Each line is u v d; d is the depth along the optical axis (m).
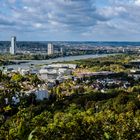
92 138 168.00
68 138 163.25
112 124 187.38
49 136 161.50
